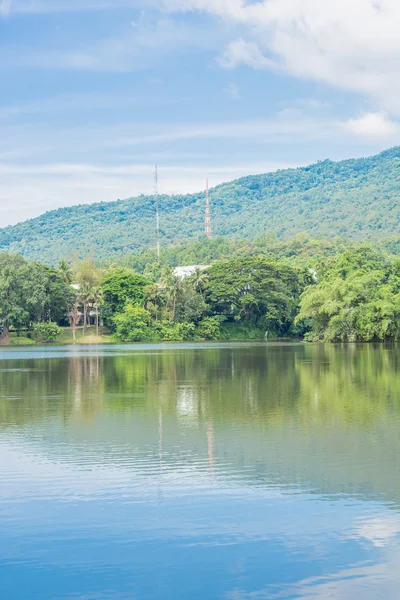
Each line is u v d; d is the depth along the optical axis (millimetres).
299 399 48188
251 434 35094
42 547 20031
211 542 20297
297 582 17922
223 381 61750
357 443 32656
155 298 188250
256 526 21438
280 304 192750
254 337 194750
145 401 48344
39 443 33281
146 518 22172
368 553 19484
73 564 18984
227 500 23859
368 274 139125
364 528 21234
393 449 31312
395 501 23656
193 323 189000
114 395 52156
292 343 153750
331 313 134125
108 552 19688
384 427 36750
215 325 190000
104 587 17766
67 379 65875
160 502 23703
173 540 20453
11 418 41062
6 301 167375
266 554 19469
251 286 194625
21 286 168375
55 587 17781
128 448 32000
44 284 170375
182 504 23484
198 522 21828
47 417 41344
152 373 71938
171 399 49250
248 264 199125
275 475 26953
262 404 45812
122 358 100938
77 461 29469
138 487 25453
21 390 56156
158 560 19172
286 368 75875
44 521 21969
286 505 23297
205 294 197125
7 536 20797
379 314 130250
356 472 27344
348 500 23797
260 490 24984
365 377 63938
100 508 23141
